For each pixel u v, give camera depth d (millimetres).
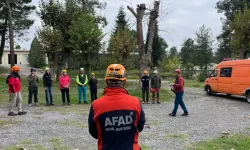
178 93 11281
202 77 34062
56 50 27906
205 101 16516
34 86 14250
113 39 31922
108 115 2678
